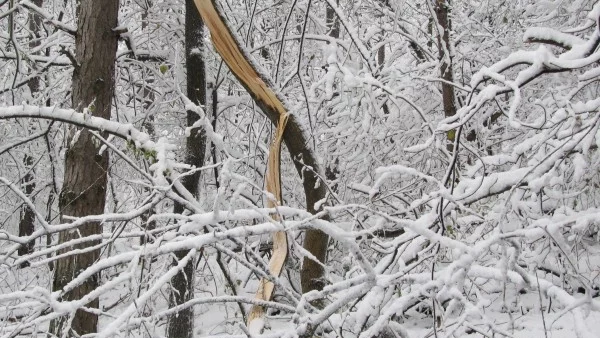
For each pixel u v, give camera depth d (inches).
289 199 326.3
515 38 313.6
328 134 297.9
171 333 255.3
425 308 253.8
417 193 285.7
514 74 284.8
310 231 219.5
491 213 189.8
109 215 143.5
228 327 309.3
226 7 326.0
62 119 216.5
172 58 316.5
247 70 211.2
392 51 367.2
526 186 174.6
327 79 246.5
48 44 307.3
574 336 214.8
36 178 350.9
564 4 268.1
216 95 300.0
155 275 159.0
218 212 130.2
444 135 236.1
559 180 173.8
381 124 277.6
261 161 324.8
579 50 143.9
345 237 125.8
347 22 274.2
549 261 214.8
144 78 328.2
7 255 144.3
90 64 254.1
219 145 234.2
